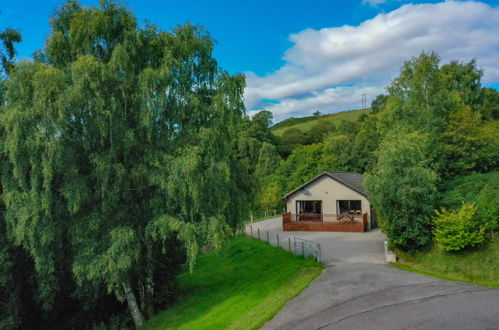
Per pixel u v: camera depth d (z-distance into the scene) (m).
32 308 15.35
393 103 24.75
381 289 11.62
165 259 16.94
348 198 29.25
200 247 13.62
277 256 20.08
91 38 13.30
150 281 15.99
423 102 23.81
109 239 13.03
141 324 14.91
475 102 36.09
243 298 13.68
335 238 24.34
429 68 23.83
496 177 17.52
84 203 13.16
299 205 31.78
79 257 12.77
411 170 16.27
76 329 16.25
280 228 31.31
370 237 24.06
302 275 14.25
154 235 13.06
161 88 13.59
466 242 13.90
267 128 71.44
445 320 8.77
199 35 15.15
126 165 13.62
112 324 15.84
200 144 13.60
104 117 12.60
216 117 14.43
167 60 13.56
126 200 14.09
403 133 19.70
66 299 16.12
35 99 11.52
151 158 13.23
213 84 15.25
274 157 57.97
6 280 13.23
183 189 12.49
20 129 11.24
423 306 9.82
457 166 19.95
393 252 17.61
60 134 12.00
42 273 13.17
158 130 14.27
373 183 17.53
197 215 14.16
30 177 12.34
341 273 14.10
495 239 14.19
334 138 53.66
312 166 49.47
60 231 12.84
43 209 12.02
